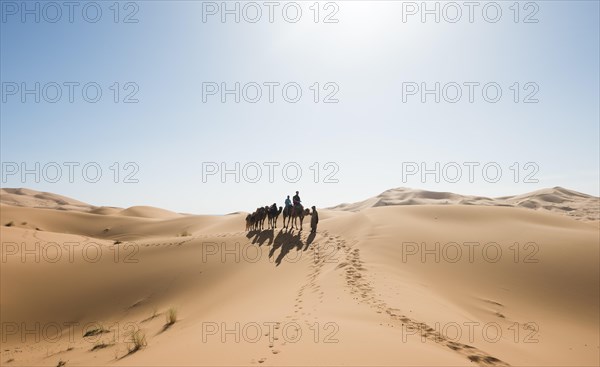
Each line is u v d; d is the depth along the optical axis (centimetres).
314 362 526
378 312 901
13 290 1928
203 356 608
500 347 855
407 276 1475
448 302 1257
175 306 1659
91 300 1902
